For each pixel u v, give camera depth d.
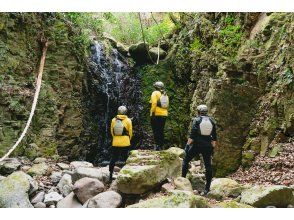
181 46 15.18
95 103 14.27
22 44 11.40
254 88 10.46
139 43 16.25
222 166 9.98
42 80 11.86
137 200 7.32
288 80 9.59
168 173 7.89
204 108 7.63
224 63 11.27
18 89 10.77
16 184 7.19
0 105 10.21
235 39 12.26
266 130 9.73
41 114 11.32
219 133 10.17
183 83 14.76
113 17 17.66
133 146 15.07
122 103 15.37
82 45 13.92
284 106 9.57
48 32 12.49
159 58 16.27
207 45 13.60
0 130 9.95
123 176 7.26
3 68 10.64
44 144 10.98
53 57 12.40
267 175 8.77
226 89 10.44
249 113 10.34
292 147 8.99
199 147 7.50
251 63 10.86
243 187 7.59
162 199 6.27
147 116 15.18
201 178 8.60
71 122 12.20
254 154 9.80
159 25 17.09
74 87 12.73
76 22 14.13
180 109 14.40
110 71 15.33
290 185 7.84
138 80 15.97
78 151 12.27
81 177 8.09
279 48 10.48
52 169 9.35
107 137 14.62
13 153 9.96
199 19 14.45
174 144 14.09
